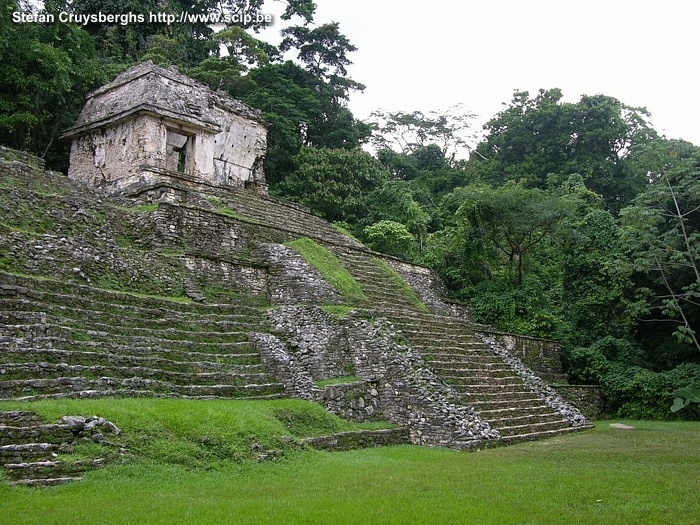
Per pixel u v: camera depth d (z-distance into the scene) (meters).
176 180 20.91
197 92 23.75
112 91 23.02
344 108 39.94
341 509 6.69
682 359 23.17
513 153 44.38
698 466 10.59
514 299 24.78
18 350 9.69
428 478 8.95
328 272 18.33
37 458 7.68
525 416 15.90
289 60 37.34
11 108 20.34
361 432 12.30
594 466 10.51
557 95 44.56
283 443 10.05
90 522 5.91
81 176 22.52
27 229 13.78
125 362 11.19
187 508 6.56
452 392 14.39
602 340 23.83
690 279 22.42
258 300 17.22
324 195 30.89
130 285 14.46
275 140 32.25
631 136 42.69
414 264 25.03
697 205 22.66
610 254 25.27
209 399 11.41
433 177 45.09
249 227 19.09
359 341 14.99
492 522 6.41
